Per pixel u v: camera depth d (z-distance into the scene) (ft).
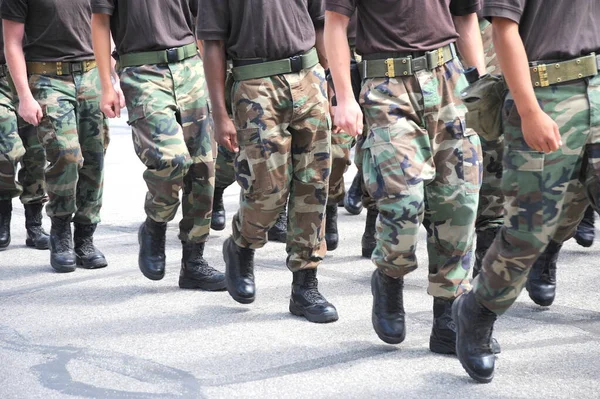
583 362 30.96
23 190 51.21
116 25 39.96
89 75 45.55
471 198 30.50
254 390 29.35
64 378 30.94
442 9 30.68
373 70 30.55
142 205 64.03
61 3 44.60
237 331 35.50
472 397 28.14
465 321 28.71
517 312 36.99
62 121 44.73
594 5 25.44
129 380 30.60
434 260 31.32
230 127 36.24
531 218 25.89
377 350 32.81
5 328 36.76
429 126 30.27
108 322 37.22
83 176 46.26
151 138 38.68
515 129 25.73
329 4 30.60
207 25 35.29
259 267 45.93
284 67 35.01
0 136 48.75
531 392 28.37
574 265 44.29
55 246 46.39
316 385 29.60
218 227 55.01
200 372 31.14
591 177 25.45
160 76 39.24
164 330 35.91
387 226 30.35
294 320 36.83
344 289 41.32
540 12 25.38
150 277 41.86
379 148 30.27
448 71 30.58
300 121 35.47
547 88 25.30
